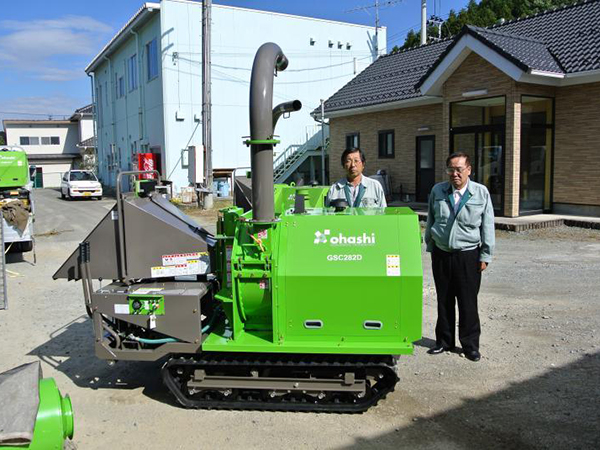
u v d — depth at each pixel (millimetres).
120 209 4184
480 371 4750
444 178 16469
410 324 3779
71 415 3084
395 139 18219
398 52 21469
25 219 10266
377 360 3895
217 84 24297
